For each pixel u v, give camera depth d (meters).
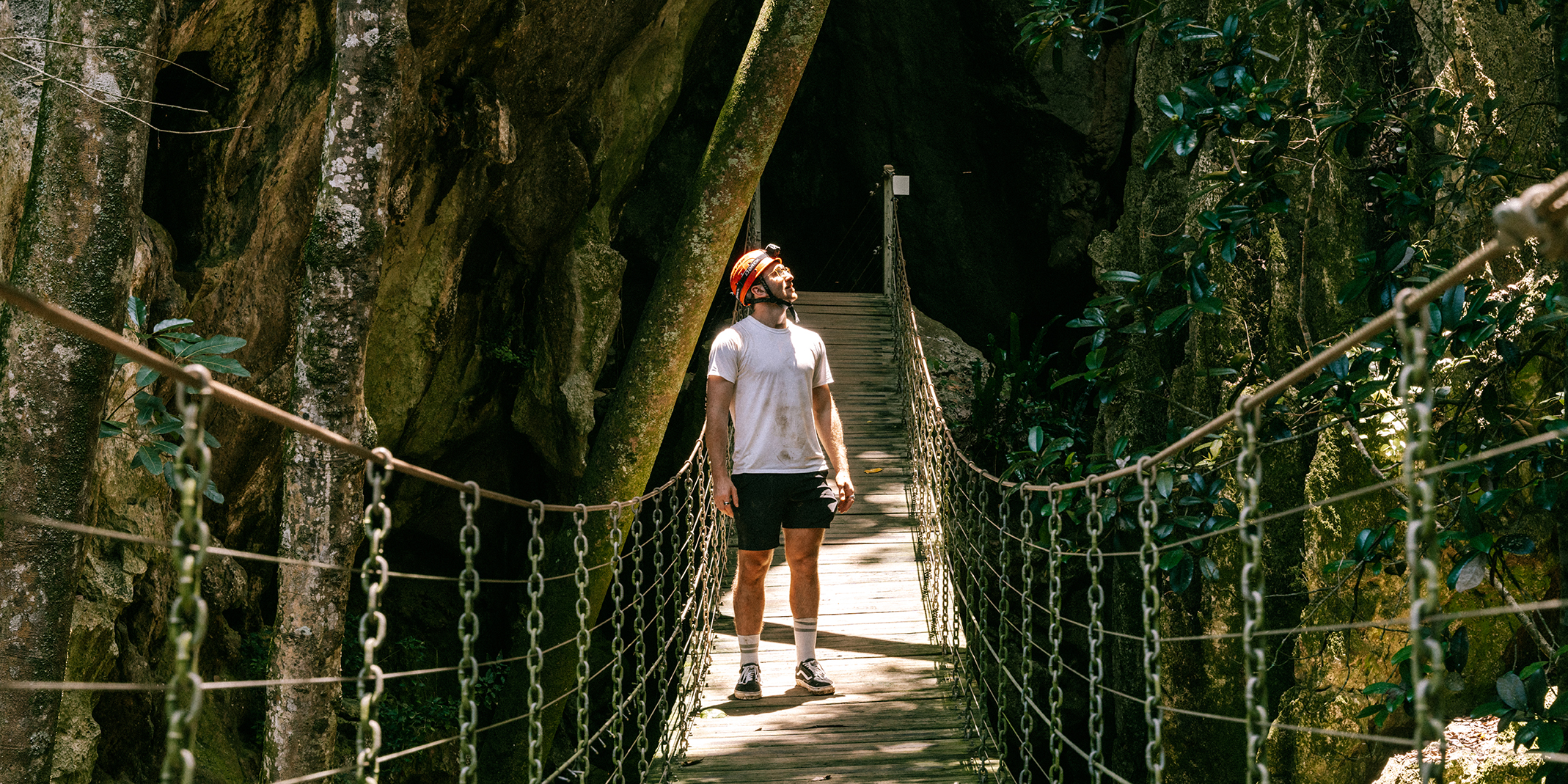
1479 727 4.86
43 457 3.00
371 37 3.87
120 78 3.10
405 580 9.68
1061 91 14.50
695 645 5.30
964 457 5.55
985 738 4.52
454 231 7.76
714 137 7.53
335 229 3.86
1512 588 4.86
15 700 2.93
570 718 10.56
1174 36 4.30
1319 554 5.59
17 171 4.21
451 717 8.30
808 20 7.33
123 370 4.72
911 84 15.53
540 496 10.63
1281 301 6.53
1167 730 7.13
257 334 6.10
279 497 7.00
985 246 15.54
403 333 7.69
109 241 3.10
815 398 4.86
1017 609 11.07
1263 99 3.93
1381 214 6.01
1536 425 3.91
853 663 5.68
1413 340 1.11
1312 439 6.32
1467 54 5.25
